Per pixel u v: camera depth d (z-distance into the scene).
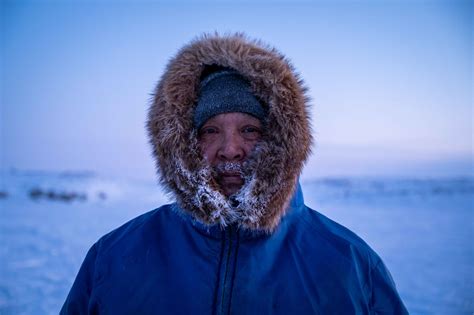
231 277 1.33
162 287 1.36
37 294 5.52
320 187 25.23
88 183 27.11
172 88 1.42
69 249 8.30
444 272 6.40
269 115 1.40
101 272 1.43
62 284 5.97
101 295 1.39
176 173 1.38
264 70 1.37
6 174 31.36
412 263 7.02
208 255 1.38
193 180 1.37
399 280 6.04
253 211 1.32
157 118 1.44
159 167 1.44
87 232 10.45
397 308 1.38
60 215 13.98
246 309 1.29
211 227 1.39
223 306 1.30
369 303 1.37
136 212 15.34
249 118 1.40
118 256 1.45
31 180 26.91
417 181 29.47
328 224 1.51
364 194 21.27
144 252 1.44
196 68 1.44
